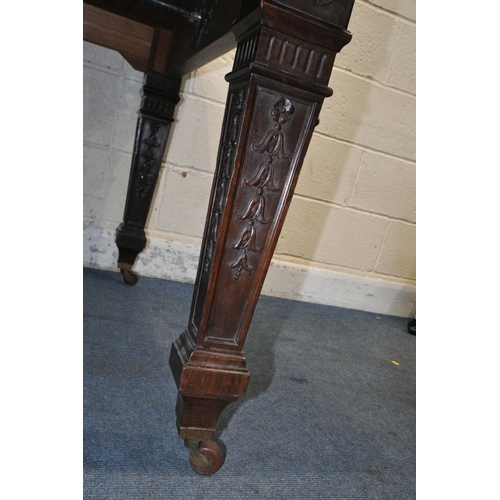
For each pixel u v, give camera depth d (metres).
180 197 1.61
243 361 0.66
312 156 1.78
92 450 0.65
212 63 1.52
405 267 2.09
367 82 1.78
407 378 1.32
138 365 0.94
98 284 1.39
